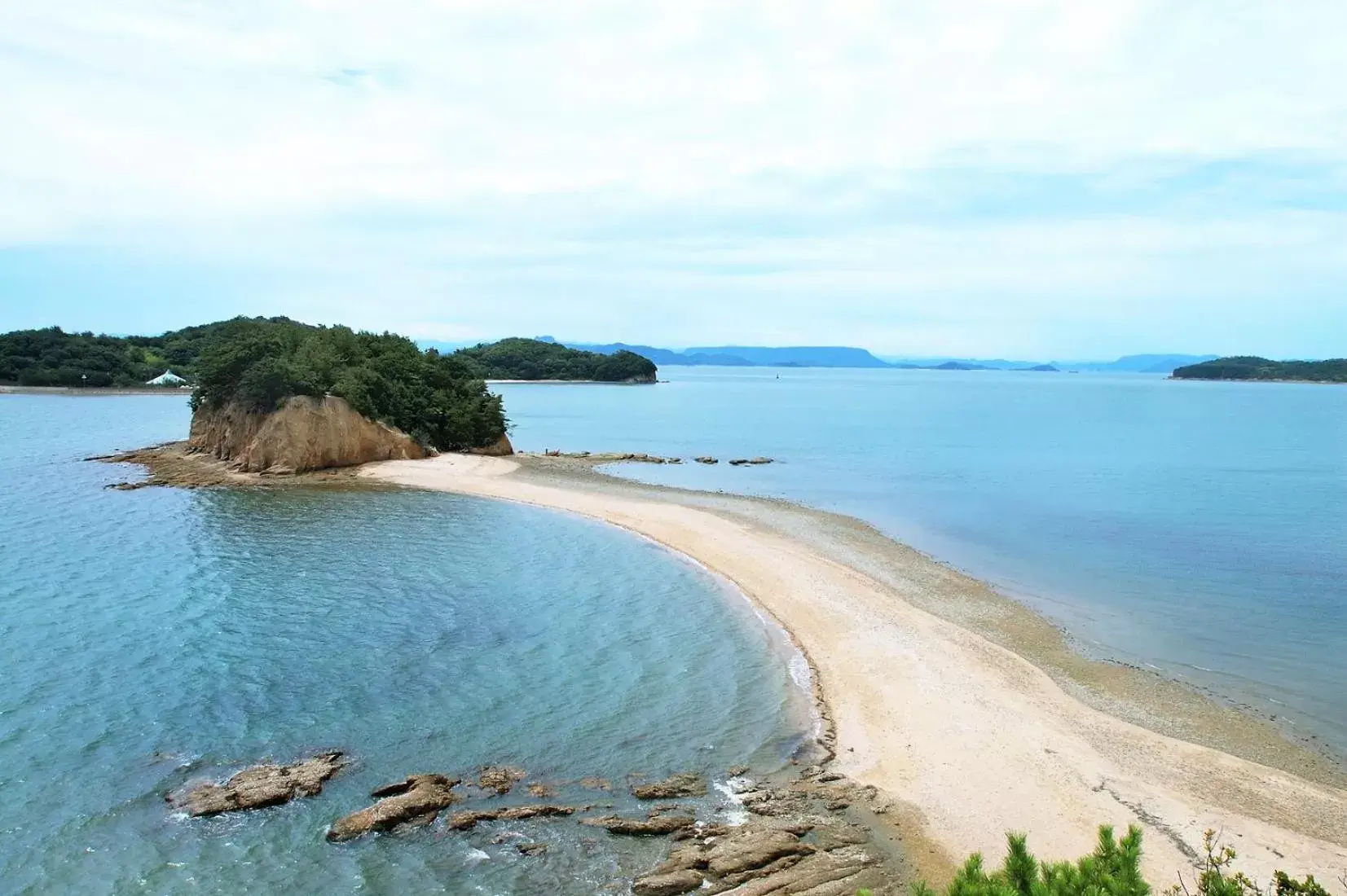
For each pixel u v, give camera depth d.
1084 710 22.16
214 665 23.95
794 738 20.75
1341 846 15.98
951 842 16.16
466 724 20.91
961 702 22.38
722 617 29.89
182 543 38.06
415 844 15.87
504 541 40.47
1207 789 18.14
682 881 14.77
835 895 14.45
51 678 22.67
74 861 14.98
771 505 51.31
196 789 17.30
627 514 47.06
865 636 27.62
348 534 41.12
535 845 15.95
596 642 27.06
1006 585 34.28
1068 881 9.14
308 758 18.88
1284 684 24.20
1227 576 35.62
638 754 19.67
